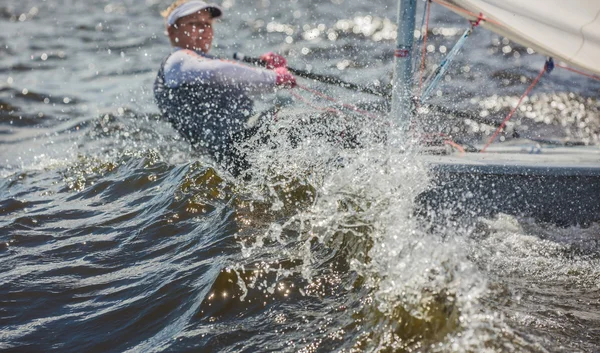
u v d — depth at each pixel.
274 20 44.47
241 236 12.12
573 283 10.43
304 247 11.47
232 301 10.12
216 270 10.95
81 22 45.09
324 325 9.38
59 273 11.48
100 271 11.51
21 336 9.70
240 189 13.93
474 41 33.56
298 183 13.48
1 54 33.34
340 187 12.85
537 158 12.88
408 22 12.50
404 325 9.02
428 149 13.62
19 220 13.65
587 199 12.35
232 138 14.62
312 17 45.50
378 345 8.80
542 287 10.25
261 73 14.41
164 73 14.91
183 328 9.60
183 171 15.11
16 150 18.92
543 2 11.63
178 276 10.96
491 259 11.04
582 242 11.73
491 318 9.09
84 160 17.41
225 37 38.19
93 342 9.55
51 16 48.28
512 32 12.62
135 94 25.00
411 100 12.81
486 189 12.30
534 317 9.30
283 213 12.79
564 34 11.91
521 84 25.02
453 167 12.28
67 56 32.75
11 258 12.07
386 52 32.62
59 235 12.95
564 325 9.16
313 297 10.09
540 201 12.33
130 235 12.73
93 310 10.31
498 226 12.12
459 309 9.12
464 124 15.59
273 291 10.28
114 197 14.79
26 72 29.19
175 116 15.08
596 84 24.59
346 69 28.70
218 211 13.20
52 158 17.92
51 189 15.48
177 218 13.14
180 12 14.84
